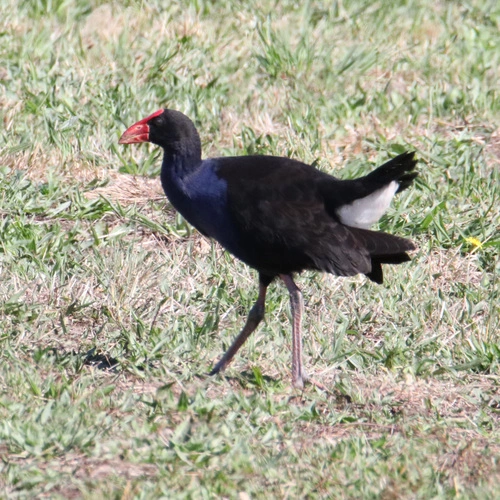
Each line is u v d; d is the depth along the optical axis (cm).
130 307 1055
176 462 782
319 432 857
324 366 987
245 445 803
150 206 1282
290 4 1870
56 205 1273
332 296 1110
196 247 1208
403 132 1494
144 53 1656
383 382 953
